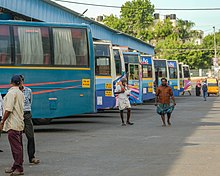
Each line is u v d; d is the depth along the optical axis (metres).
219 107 35.03
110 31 44.62
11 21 17.97
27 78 17.97
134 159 11.48
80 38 19.00
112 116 26.95
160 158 11.56
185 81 61.28
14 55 17.83
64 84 18.61
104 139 15.70
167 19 104.12
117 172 9.83
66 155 12.31
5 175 9.82
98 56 25.34
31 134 11.12
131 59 31.72
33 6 26.31
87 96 19.03
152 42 102.06
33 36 18.20
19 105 9.91
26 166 10.76
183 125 20.50
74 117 26.30
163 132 17.66
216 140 15.03
